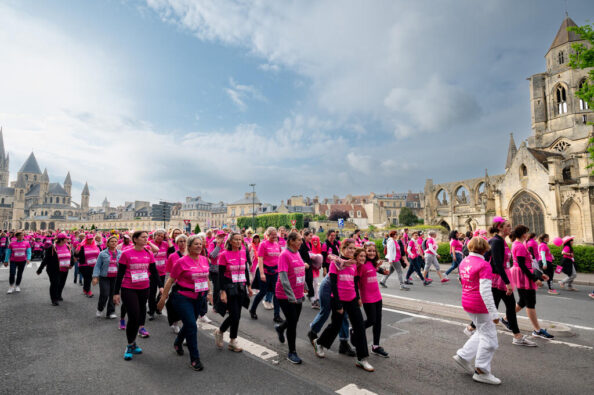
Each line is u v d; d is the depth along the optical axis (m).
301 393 4.46
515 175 36.22
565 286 13.41
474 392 4.48
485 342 4.79
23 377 4.95
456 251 14.66
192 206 117.69
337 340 6.81
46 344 6.45
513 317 6.36
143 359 5.67
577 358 5.66
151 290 8.45
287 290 5.43
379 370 5.22
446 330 7.27
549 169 32.72
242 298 6.17
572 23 45.91
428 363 5.49
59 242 10.60
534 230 34.53
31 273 18.30
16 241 12.32
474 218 44.72
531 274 6.73
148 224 121.00
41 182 150.50
